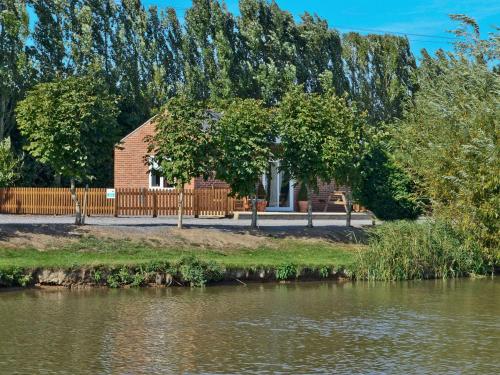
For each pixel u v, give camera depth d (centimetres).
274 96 5819
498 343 1466
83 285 2083
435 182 2770
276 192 3906
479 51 3312
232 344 1437
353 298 2011
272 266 2288
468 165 2691
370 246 2502
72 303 1850
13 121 4778
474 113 2786
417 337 1515
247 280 2248
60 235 2348
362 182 3014
